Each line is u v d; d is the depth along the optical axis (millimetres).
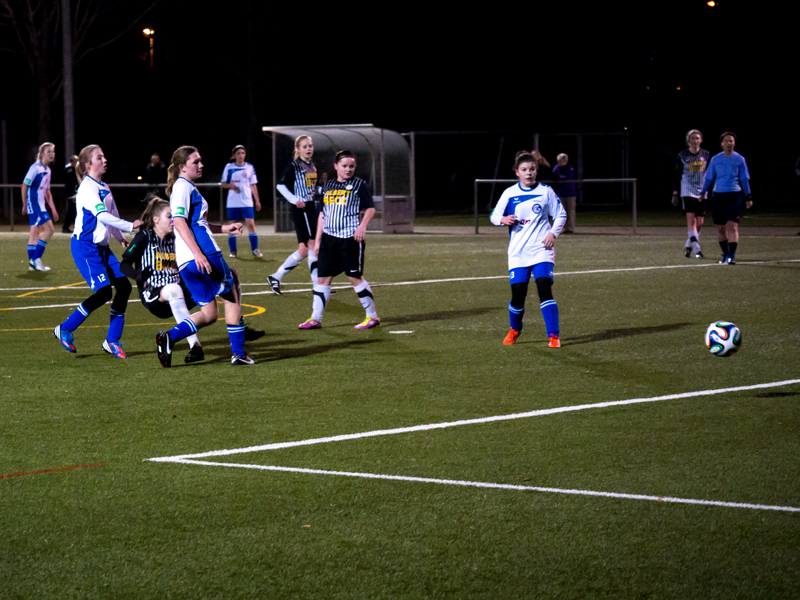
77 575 5293
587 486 6617
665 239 28359
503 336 12742
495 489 6582
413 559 5453
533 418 8445
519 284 11938
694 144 22453
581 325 13469
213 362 11148
